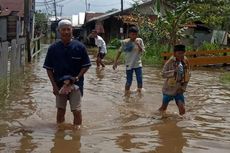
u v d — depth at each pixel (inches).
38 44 1199.6
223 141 266.7
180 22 964.0
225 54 863.7
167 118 331.3
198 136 278.1
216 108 377.4
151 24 1089.4
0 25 1264.8
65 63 295.1
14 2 1551.4
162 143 259.3
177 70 335.0
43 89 473.4
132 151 240.8
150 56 959.0
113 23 1811.0
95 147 247.1
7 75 517.3
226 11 1214.9
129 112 353.4
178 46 334.6
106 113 347.9
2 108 359.6
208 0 1151.0
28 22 909.2
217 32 1373.0
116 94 449.7
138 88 470.0
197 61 831.1
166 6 1220.5
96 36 768.3
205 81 582.9
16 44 614.9
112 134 278.8
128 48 463.8
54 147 245.6
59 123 305.0
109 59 1012.5
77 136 271.4
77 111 296.2
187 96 444.1
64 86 288.8
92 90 475.2
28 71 669.3
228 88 510.9
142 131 289.0
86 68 298.0
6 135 271.6
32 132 280.2
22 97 417.4
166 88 343.6
